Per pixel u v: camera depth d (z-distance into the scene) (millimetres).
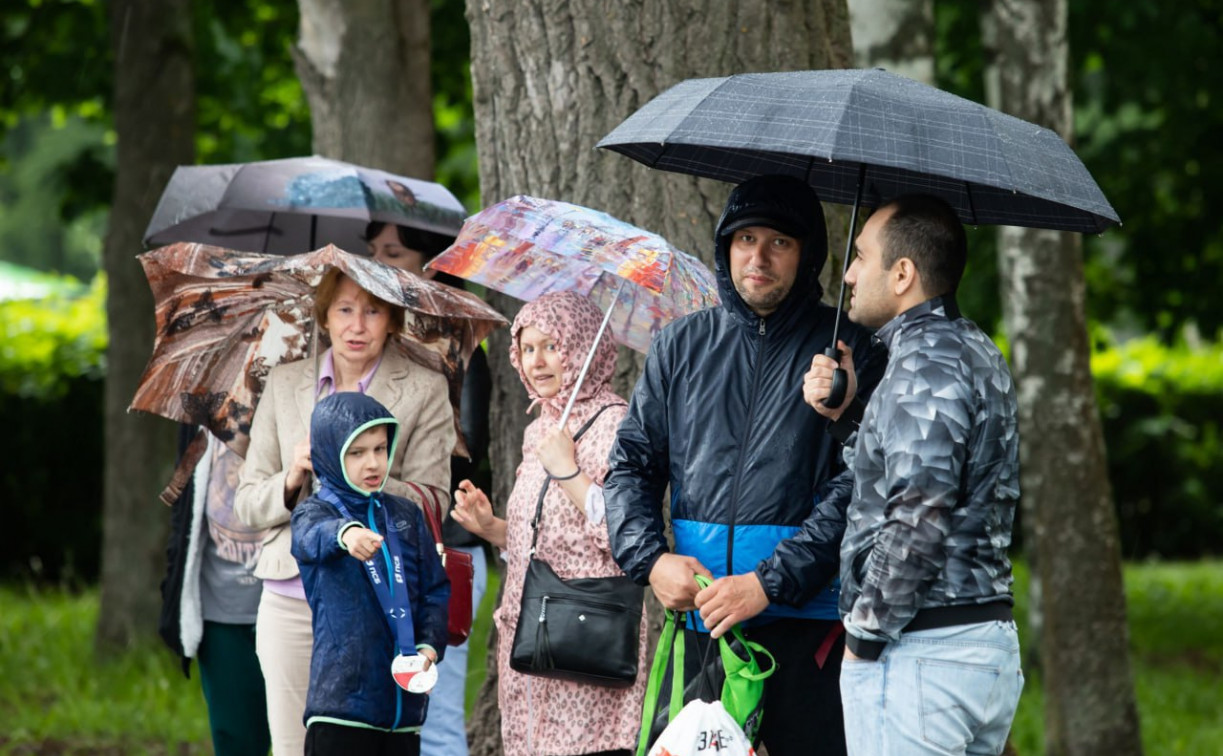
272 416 10648
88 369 34406
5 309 38906
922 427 7844
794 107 8234
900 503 7801
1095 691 20062
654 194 12367
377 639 9555
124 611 22844
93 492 34531
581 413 10188
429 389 10742
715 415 9102
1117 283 31094
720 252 9195
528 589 9883
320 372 10711
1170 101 27203
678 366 9336
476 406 11680
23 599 30141
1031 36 19672
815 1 12500
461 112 30266
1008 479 8172
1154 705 23047
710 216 12289
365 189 12414
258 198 12344
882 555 7844
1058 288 20031
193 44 23828
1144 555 45469
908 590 7781
